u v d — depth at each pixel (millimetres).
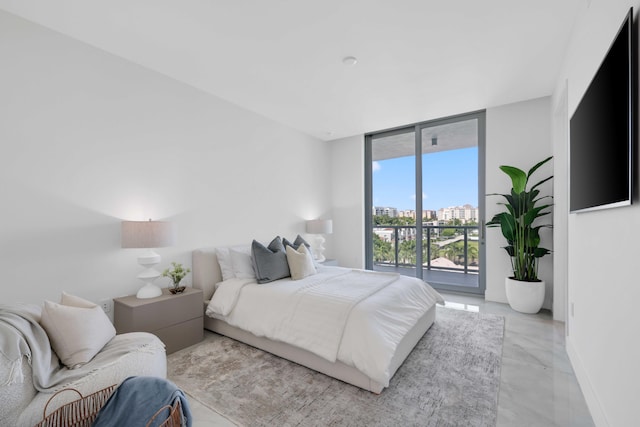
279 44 2445
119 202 2627
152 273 2605
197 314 2740
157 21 2152
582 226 1954
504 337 2781
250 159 3916
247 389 1981
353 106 3812
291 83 3150
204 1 1946
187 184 3168
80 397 1294
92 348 1621
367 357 1888
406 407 1776
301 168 4840
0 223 2025
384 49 2527
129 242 2391
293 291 2537
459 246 4520
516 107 3783
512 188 3586
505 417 1685
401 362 2238
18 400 1252
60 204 2289
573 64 2270
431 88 3303
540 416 1690
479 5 2006
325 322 2154
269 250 3076
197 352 2537
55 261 2258
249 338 2662
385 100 3621
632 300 1174
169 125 3010
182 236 3115
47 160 2230
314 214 5117
